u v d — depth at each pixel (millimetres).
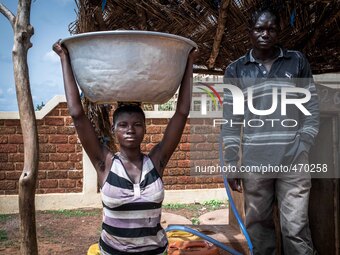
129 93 1900
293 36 3195
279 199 2785
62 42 1965
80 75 1942
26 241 2377
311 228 3381
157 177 2066
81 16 2889
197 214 6805
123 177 2018
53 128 7277
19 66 2387
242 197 3373
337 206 3238
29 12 2447
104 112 3143
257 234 2889
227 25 2965
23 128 2385
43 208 7203
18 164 7156
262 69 2764
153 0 2744
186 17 2857
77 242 5477
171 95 2035
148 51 1844
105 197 2006
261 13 2672
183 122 2154
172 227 3041
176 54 1941
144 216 1985
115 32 1800
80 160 7387
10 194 7133
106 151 2143
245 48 3312
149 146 7484
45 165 7262
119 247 2000
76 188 7367
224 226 3674
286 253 2764
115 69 1852
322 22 2963
